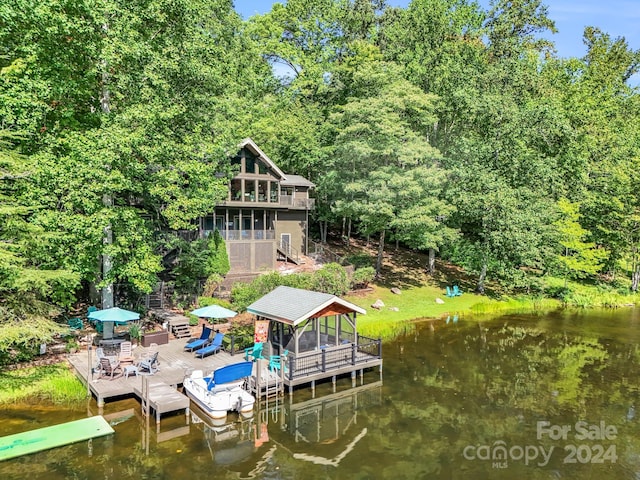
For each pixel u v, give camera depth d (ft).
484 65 134.51
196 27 76.74
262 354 64.08
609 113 172.24
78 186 59.62
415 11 139.23
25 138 58.95
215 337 65.36
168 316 78.28
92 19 61.67
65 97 64.69
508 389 61.62
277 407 53.52
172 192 71.82
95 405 49.83
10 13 55.11
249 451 42.88
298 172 151.84
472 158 122.42
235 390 51.06
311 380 57.57
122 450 41.68
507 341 86.63
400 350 79.05
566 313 113.80
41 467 38.22
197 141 74.95
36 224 57.67
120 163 62.80
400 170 111.55
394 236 121.80
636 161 135.95
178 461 40.24
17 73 57.98
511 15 144.97
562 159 132.98
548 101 137.49
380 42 157.07
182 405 47.57
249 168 112.98
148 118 62.95
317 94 158.81
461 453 44.04
